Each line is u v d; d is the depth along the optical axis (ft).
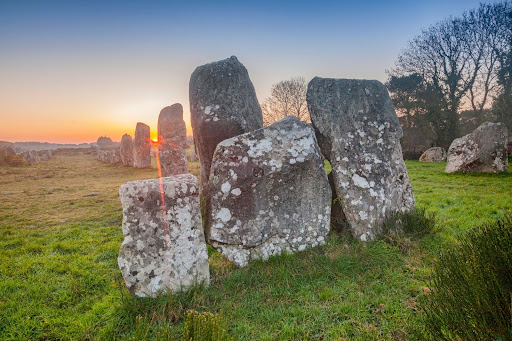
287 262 13.03
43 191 39.04
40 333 9.57
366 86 17.93
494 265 6.96
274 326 9.25
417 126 82.12
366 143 16.78
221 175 13.84
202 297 10.63
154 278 10.93
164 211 11.22
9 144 107.04
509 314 6.18
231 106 21.67
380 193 16.01
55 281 13.15
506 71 69.51
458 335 6.68
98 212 26.86
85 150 167.63
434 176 38.88
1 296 11.92
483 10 71.05
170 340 7.57
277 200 14.14
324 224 14.87
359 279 11.65
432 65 79.87
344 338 8.50
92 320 10.05
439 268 8.89
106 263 14.92
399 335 8.49
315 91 17.34
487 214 19.34
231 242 13.47
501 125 37.99
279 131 14.90
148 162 66.39
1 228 22.07
